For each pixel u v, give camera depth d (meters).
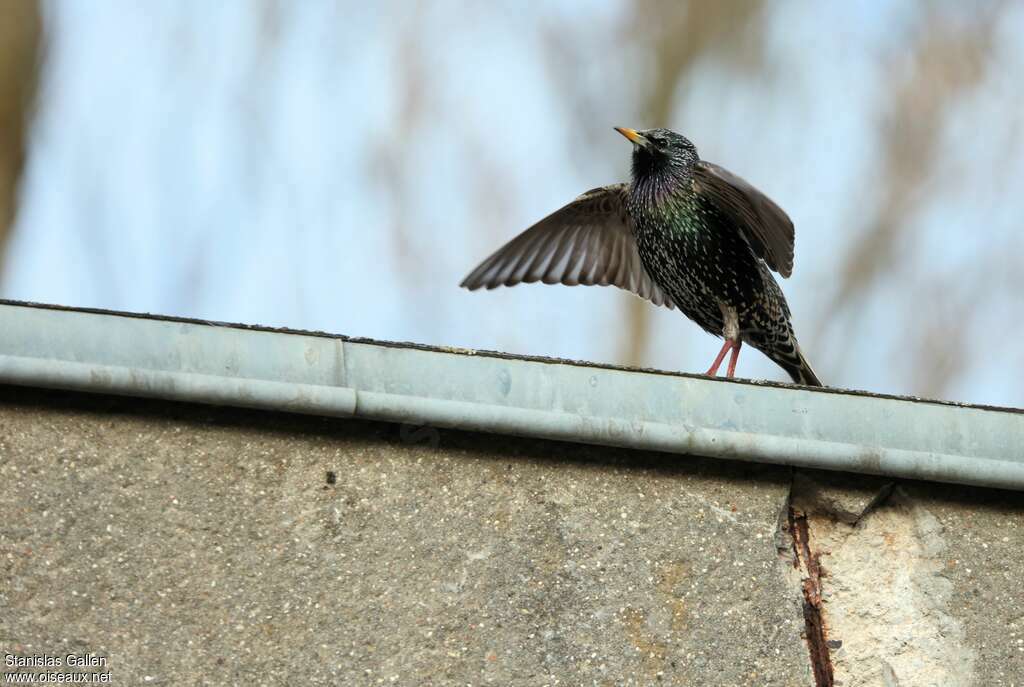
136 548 6.17
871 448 6.58
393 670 6.18
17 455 6.21
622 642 6.38
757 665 6.42
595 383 6.46
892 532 6.87
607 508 6.61
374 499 6.44
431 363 6.35
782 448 6.52
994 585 6.80
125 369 6.07
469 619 6.32
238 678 6.04
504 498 6.55
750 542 6.63
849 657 6.62
